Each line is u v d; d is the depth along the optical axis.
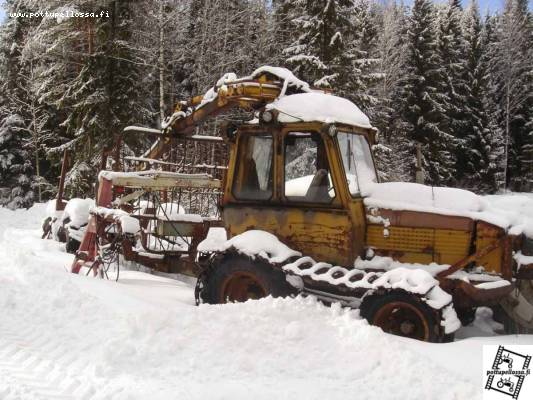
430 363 4.43
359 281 5.80
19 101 26.41
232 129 7.04
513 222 6.17
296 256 6.34
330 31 20.45
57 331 5.05
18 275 6.87
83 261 8.09
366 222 6.43
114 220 7.68
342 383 4.13
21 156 27.42
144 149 19.92
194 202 10.14
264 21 27.81
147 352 4.45
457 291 5.96
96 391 3.84
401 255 6.26
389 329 5.59
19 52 26.48
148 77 21.28
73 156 21.20
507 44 40.62
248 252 6.29
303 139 6.51
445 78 34.44
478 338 5.36
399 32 35.81
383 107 29.31
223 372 4.22
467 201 6.23
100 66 19.41
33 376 4.10
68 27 19.66
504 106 40.38
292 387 4.01
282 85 7.18
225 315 5.19
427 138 30.20
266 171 6.79
